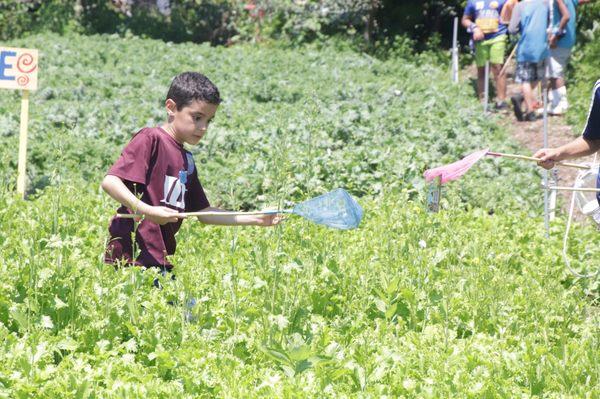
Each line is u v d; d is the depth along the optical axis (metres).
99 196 11.79
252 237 9.76
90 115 17.36
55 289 6.41
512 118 20.92
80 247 8.38
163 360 5.77
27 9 32.28
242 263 8.02
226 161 14.77
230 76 23.41
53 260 6.89
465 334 7.30
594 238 11.69
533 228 11.91
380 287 7.75
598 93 7.12
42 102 19.42
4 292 6.41
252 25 31.12
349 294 7.48
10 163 13.94
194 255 7.74
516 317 7.50
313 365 5.61
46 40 27.44
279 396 5.33
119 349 6.00
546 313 7.70
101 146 14.69
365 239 9.38
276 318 6.26
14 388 5.24
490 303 7.54
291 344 6.08
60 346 5.86
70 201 10.15
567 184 15.57
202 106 6.73
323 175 14.09
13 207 9.56
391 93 21.39
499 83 21.89
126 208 6.89
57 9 31.64
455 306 7.40
